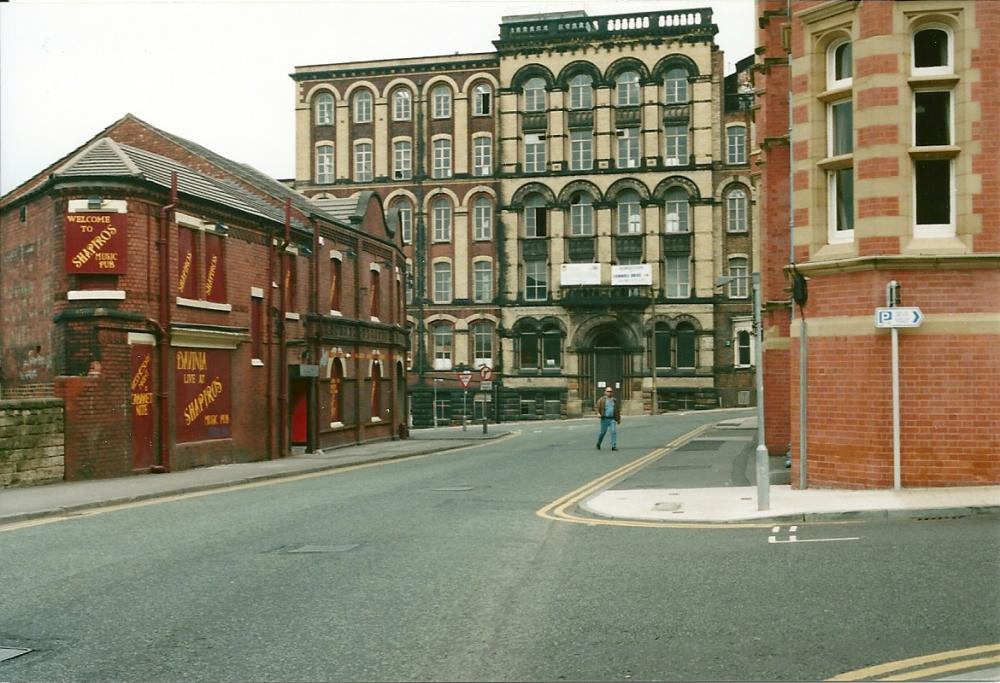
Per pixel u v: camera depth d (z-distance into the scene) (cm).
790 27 1667
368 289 3941
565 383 6444
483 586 936
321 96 6862
